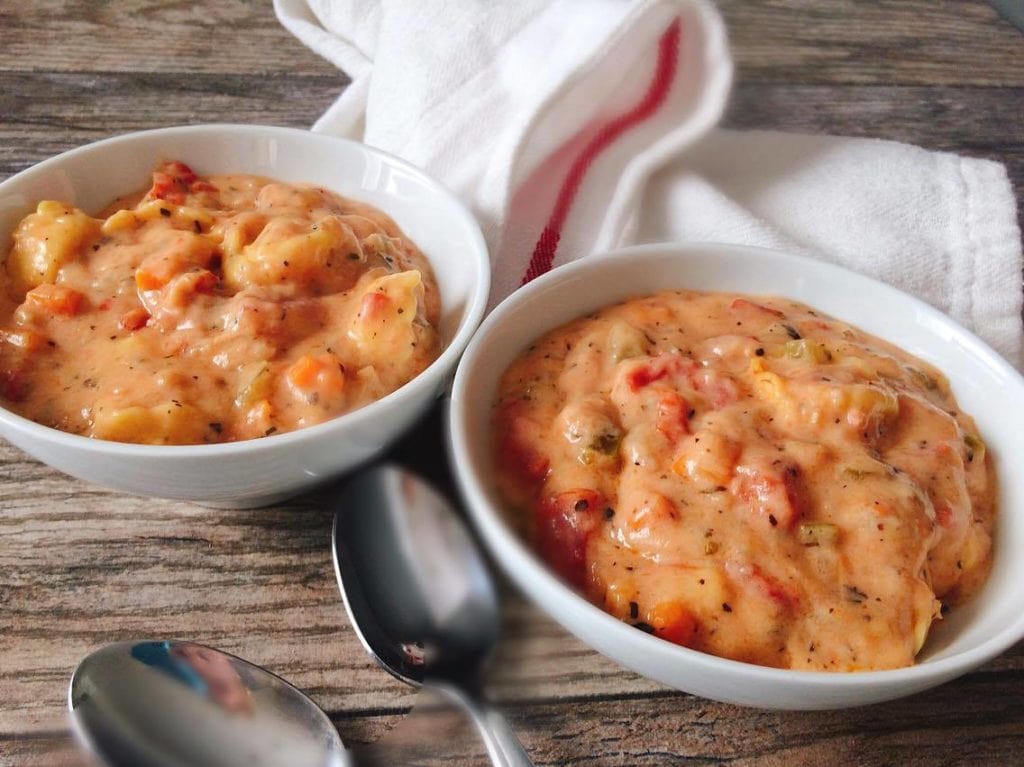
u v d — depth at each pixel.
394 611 0.37
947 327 0.41
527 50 0.48
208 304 0.39
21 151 0.50
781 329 0.41
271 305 0.39
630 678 0.36
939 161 0.50
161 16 0.59
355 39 0.55
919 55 0.60
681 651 0.32
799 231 0.48
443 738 0.35
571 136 0.48
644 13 0.46
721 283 0.43
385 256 0.43
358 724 0.35
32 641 0.36
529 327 0.41
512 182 0.46
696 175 0.48
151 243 0.41
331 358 0.38
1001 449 0.39
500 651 0.37
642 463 0.37
